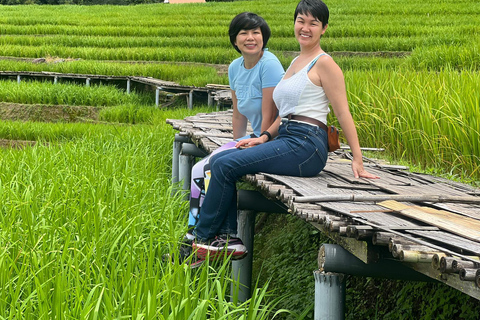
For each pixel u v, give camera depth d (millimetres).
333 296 2941
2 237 3951
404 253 2252
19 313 2971
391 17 33656
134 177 6816
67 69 26438
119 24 39531
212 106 19938
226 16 41250
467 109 6195
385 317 4340
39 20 41281
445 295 3840
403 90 7812
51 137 15656
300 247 5996
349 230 2635
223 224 4180
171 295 3258
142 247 4172
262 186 3793
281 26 32469
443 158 6188
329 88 3945
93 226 4441
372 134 7422
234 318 3314
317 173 4156
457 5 36500
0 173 6738
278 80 4535
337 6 39688
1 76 27469
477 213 3137
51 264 3576
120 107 20578
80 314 2838
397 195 3477
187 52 28891
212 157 4188
